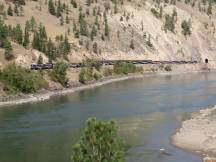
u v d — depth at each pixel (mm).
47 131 84125
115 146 37156
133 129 87625
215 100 127250
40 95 135125
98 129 37312
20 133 82688
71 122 92938
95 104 119125
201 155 69562
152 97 133625
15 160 65000
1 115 101938
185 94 141000
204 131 84875
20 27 199625
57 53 194875
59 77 156375
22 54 170750
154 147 73812
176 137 80812
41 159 65312
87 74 178000
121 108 112375
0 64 156625
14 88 129500
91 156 36750
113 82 187750
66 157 66188
